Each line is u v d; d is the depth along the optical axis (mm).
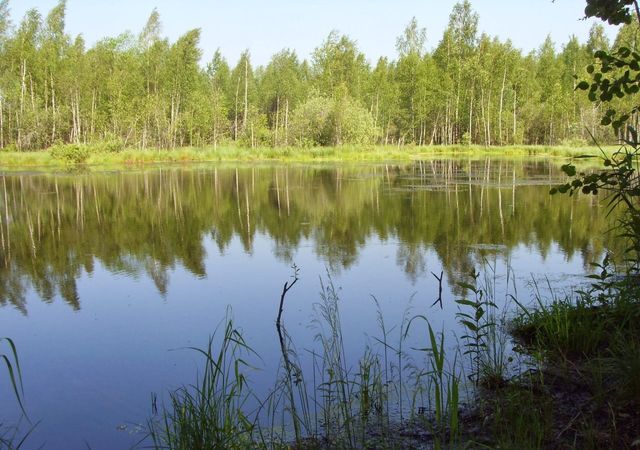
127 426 4039
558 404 3637
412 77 51344
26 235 12211
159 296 7426
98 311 6832
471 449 3117
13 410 4336
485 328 5465
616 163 4031
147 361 5250
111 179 25312
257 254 9945
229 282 8062
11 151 40531
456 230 11703
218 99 51875
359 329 5824
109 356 5395
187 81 46781
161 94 46031
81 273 8789
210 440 3154
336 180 23719
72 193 19828
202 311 6719
